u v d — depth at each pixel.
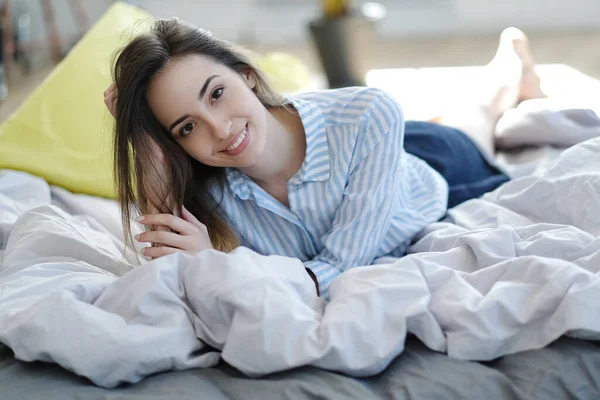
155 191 1.18
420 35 4.07
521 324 0.91
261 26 4.21
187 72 1.10
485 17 3.97
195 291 0.95
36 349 0.90
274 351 0.88
